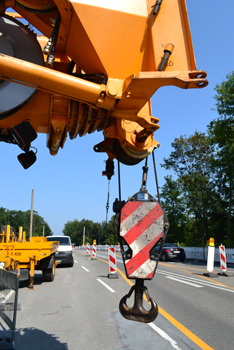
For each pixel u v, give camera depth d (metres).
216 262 23.06
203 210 36.75
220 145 28.12
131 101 3.73
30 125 3.98
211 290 9.26
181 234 39.78
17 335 5.16
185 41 3.87
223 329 5.43
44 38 4.54
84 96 3.64
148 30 3.85
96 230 147.00
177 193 39.66
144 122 4.18
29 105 4.05
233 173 28.72
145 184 4.46
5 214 156.00
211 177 37.94
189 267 17.20
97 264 18.83
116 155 5.20
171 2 3.94
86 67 4.07
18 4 4.03
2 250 9.85
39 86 3.55
